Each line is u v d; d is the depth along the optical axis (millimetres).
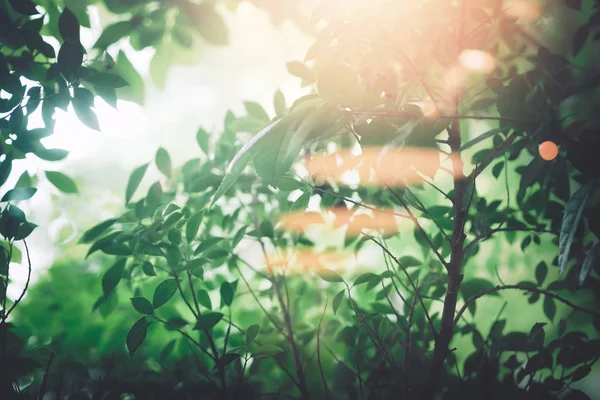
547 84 1046
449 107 1052
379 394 1150
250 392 1159
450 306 1023
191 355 1232
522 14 1093
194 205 1162
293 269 1235
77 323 1353
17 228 1061
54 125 1052
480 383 1042
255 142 904
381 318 1131
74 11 1188
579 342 1065
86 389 1244
